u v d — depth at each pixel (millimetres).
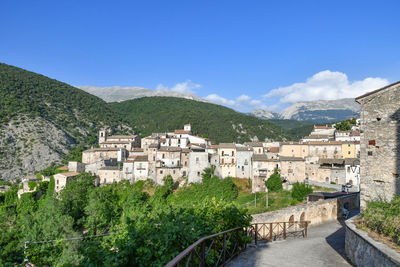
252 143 87812
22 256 44031
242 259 11773
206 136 135625
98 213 58906
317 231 20391
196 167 78125
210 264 9445
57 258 38125
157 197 69250
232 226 12375
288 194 62500
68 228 47781
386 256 8836
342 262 12117
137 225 9797
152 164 79938
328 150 81562
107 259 7719
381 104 16688
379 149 16547
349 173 66562
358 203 31516
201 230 10047
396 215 11898
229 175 78062
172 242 8430
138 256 8031
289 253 13289
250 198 64250
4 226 58906
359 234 11375
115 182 79688
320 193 38562
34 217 57469
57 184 77125
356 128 99438
